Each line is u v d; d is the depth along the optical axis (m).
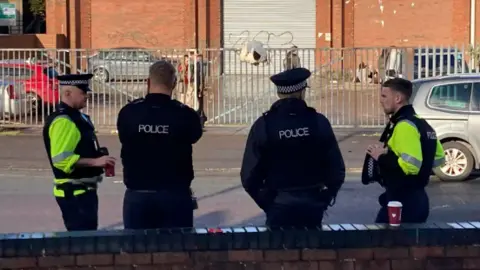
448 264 5.38
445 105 13.46
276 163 5.62
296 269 5.29
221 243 5.26
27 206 11.31
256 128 5.64
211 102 19.94
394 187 6.12
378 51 19.58
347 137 18.75
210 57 19.98
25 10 50.12
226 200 11.76
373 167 6.33
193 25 36.59
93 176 6.34
